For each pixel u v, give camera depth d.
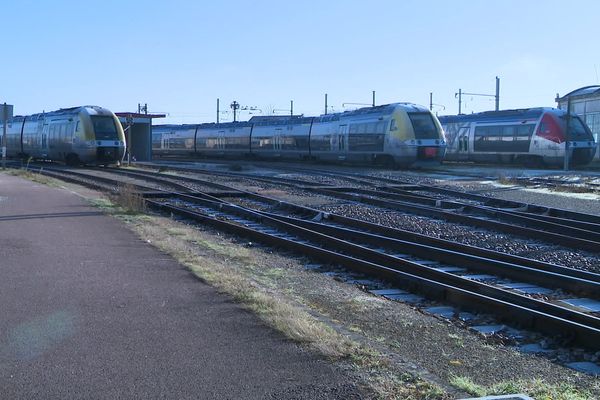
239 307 7.04
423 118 38.50
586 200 21.88
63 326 6.30
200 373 5.09
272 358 5.44
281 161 52.66
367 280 9.98
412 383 5.00
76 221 14.13
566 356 6.40
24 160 50.12
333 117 45.06
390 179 30.23
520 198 22.52
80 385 4.84
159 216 16.97
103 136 40.75
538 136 40.62
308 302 8.05
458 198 22.58
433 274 9.87
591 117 54.81
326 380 4.96
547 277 9.63
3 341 5.83
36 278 8.41
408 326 7.18
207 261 9.90
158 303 7.21
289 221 16.41
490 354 6.26
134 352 5.57
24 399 4.59
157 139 69.38
